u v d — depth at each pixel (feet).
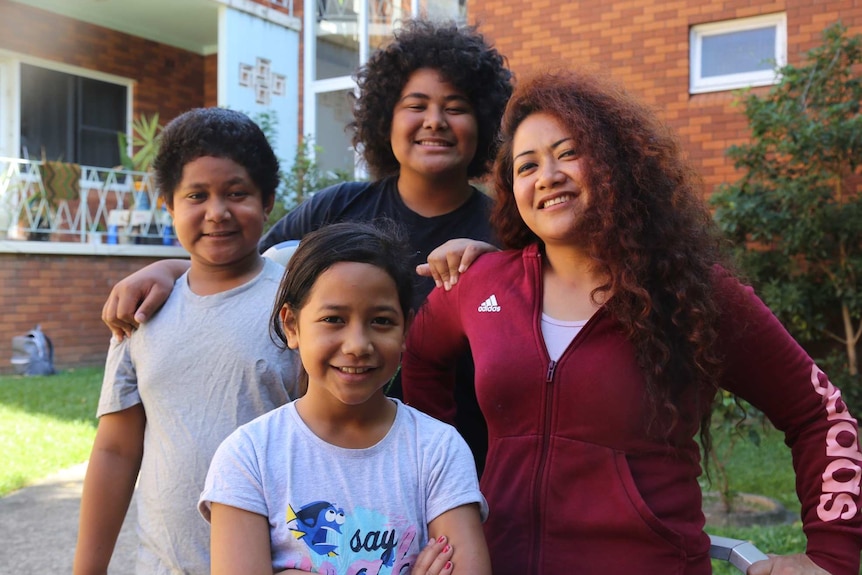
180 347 6.24
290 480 4.99
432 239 7.94
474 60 7.77
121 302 6.42
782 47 21.70
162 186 6.64
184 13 33.86
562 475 5.48
